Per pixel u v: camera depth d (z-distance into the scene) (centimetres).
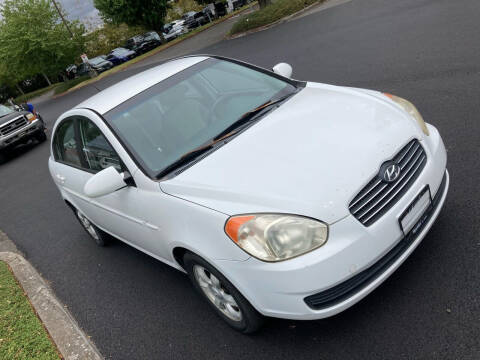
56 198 784
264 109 346
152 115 347
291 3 1777
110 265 475
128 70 2489
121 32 4003
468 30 769
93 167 392
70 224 638
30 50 3316
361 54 884
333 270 233
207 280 301
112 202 365
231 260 253
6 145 1275
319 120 305
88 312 405
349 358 261
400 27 955
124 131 340
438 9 974
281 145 287
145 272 435
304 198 243
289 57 1100
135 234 363
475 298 267
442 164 296
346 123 294
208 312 346
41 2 3359
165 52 2523
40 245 600
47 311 405
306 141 283
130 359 329
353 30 1101
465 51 679
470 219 330
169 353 321
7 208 838
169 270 421
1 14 3334
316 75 866
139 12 2984
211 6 3212
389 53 818
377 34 975
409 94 601
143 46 3112
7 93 4669
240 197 257
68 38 3434
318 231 235
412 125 294
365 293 248
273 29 1647
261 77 397
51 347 352
